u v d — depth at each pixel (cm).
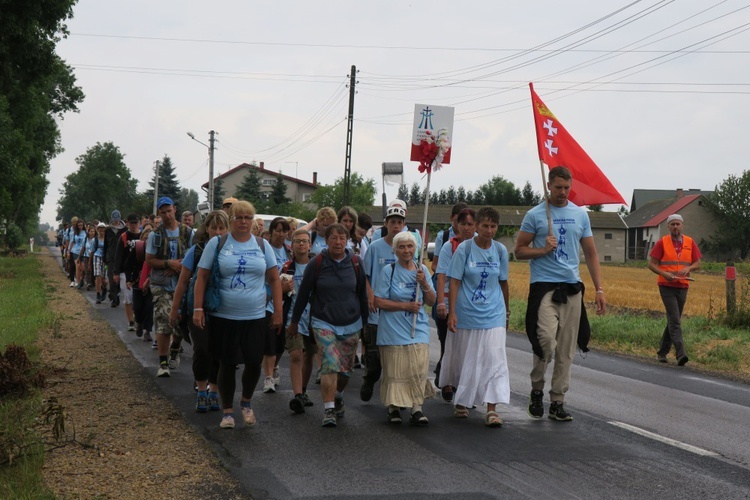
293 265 891
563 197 770
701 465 623
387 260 840
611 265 7269
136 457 623
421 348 756
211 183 5703
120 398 847
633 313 2144
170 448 654
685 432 734
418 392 754
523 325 1680
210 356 793
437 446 676
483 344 759
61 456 617
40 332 1373
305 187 9788
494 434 721
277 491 548
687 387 988
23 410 723
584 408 845
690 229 8775
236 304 716
